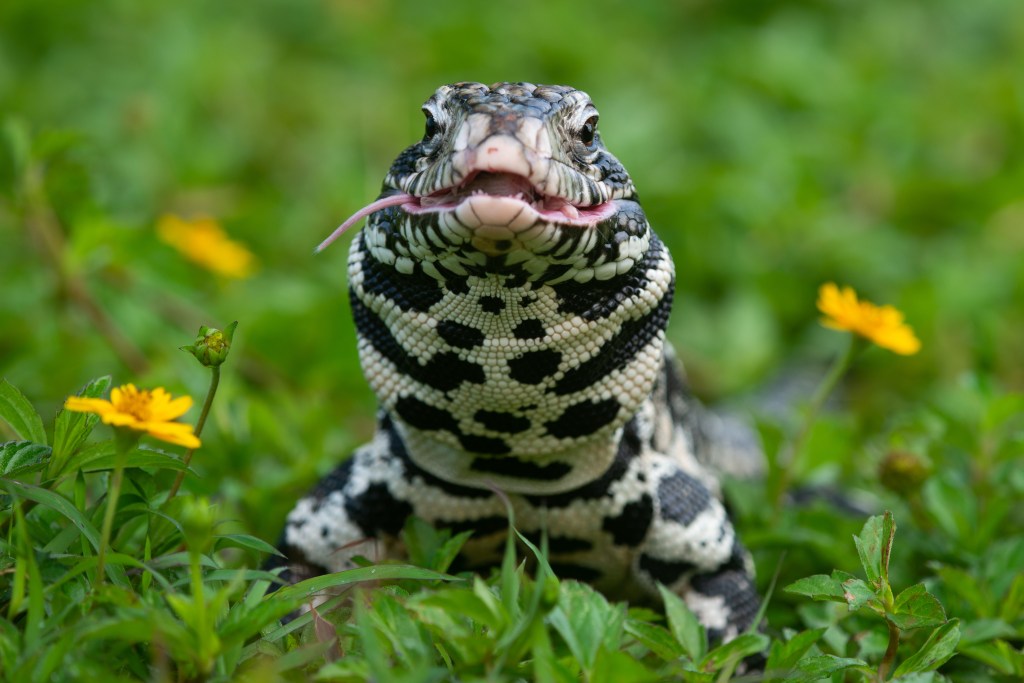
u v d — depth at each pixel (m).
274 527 7.59
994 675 6.32
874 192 14.45
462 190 5.83
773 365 12.47
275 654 5.32
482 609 4.93
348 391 10.52
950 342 11.96
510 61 16.42
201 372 8.91
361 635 5.04
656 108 14.90
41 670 4.70
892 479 7.58
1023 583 6.50
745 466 10.17
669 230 12.88
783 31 17.84
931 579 6.91
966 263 13.05
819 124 15.59
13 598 5.07
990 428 8.11
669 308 6.47
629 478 6.89
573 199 5.79
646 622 5.72
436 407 6.34
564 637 5.05
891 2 19.94
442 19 17.45
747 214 13.08
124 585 5.30
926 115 16.25
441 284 5.89
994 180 14.16
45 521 5.72
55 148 9.49
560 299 5.90
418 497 6.89
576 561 7.10
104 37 15.98
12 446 5.61
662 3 19.58
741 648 5.27
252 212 12.59
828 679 5.71
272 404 9.74
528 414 6.29
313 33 17.53
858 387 12.02
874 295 12.92
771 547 7.44
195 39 15.51
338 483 7.14
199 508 4.91
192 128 14.27
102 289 10.39
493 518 6.90
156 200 12.78
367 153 14.30
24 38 16.17
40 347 9.74
